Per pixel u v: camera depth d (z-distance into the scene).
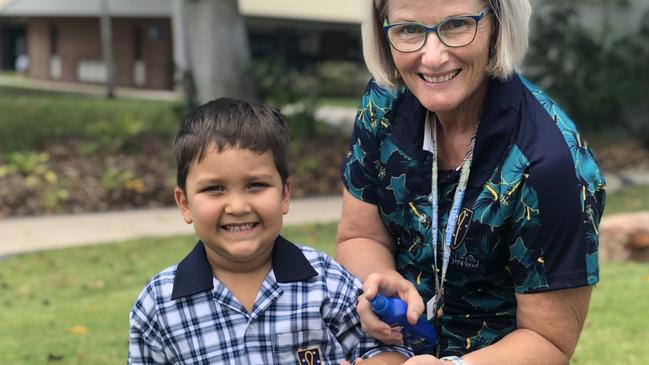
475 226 2.09
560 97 13.89
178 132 2.15
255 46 28.11
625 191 9.84
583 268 1.99
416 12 2.04
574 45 13.88
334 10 26.11
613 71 13.68
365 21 2.24
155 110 17.59
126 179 9.42
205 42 11.23
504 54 2.05
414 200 2.24
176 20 16.94
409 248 2.32
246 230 2.03
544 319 2.04
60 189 9.20
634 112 13.85
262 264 2.11
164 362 2.10
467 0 2.01
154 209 8.99
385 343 2.13
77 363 4.24
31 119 15.01
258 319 2.06
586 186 1.99
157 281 2.11
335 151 11.87
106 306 5.29
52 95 22.84
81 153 10.84
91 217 8.49
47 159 10.40
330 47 29.11
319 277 2.13
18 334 4.73
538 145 2.01
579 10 14.17
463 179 2.11
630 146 13.23
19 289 5.77
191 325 2.06
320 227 7.77
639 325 4.67
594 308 5.00
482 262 2.13
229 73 11.28
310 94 17.72
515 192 2.02
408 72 2.12
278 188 2.07
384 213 2.33
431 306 2.25
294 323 2.07
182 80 12.98
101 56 29.27
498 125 2.06
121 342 4.58
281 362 2.07
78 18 30.12
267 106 2.19
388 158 2.27
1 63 38.41
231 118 2.04
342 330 2.14
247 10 24.55
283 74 13.62
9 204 8.70
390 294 2.13
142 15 26.39
